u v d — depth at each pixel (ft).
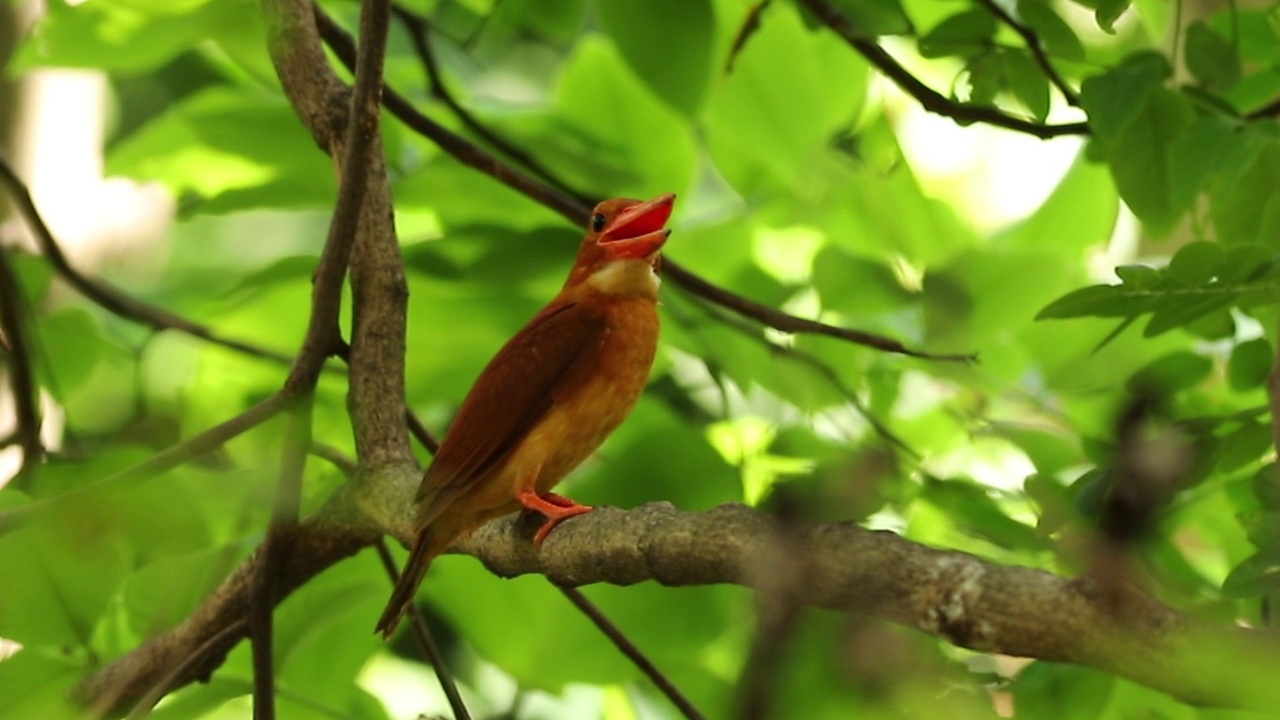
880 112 35.42
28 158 41.98
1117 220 34.32
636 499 28.40
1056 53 27.43
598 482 28.50
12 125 41.60
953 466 32.73
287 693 27.14
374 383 26.32
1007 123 28.45
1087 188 34.24
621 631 28.63
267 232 63.36
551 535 22.50
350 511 25.88
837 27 28.89
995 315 30.71
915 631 16.20
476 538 25.30
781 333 33.17
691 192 34.83
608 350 26.91
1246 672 12.63
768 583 13.05
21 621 24.02
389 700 41.70
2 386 34.83
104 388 34.09
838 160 34.86
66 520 18.34
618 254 28.09
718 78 33.37
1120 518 13.21
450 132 30.66
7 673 24.67
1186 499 26.58
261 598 24.79
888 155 34.99
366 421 26.20
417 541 24.72
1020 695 23.07
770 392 31.17
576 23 31.14
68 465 22.41
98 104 43.50
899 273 33.06
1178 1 26.78
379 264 26.99
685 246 35.32
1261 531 22.38
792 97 33.73
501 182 31.01
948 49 28.43
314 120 27.30
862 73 34.58
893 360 32.83
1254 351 25.43
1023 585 14.30
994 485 29.96
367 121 23.07
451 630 43.37
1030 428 29.66
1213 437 23.32
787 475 18.22
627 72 34.22
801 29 33.14
